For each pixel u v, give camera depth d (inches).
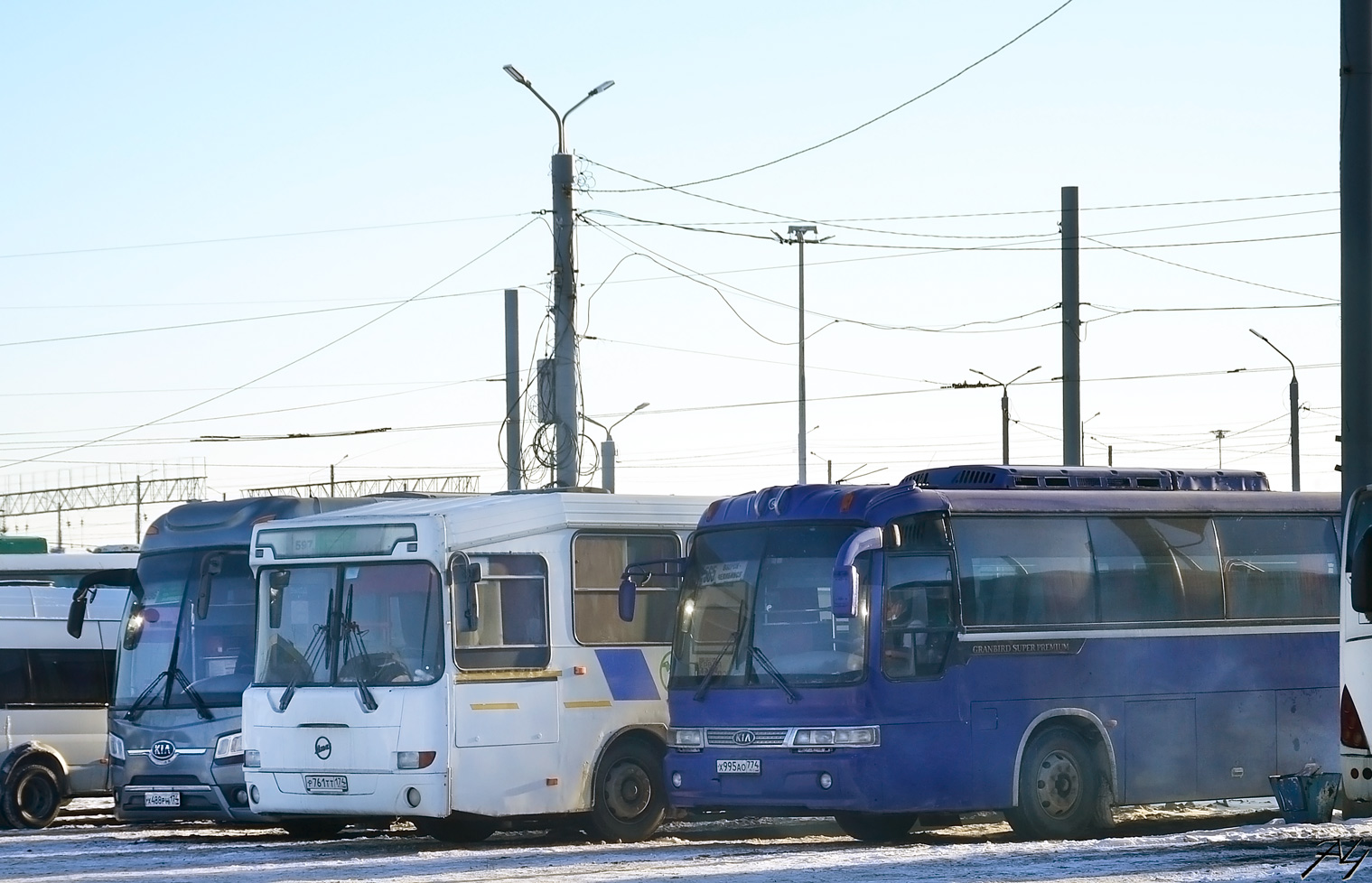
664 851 1040.2
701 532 1141.7
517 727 1130.7
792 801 1054.4
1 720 1514.5
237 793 1268.5
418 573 1128.8
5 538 2106.3
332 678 1146.7
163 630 1332.4
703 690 1097.4
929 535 1088.2
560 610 1164.5
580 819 1202.0
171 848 1152.8
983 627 1088.8
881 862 925.8
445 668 1107.9
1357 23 1042.7
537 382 1836.9
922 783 1051.3
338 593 1159.6
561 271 1830.7
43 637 1553.9
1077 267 1752.0
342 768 1129.4
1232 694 1168.8
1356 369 1033.5
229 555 1320.1
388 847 1129.4
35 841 1264.8
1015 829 1102.4
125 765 1316.4
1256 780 1172.5
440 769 1098.7
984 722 1077.8
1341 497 1038.4
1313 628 1207.6
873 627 1052.5
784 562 1092.5
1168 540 1168.2
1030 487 1161.4
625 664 1187.9
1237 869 854.5
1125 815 1305.4
